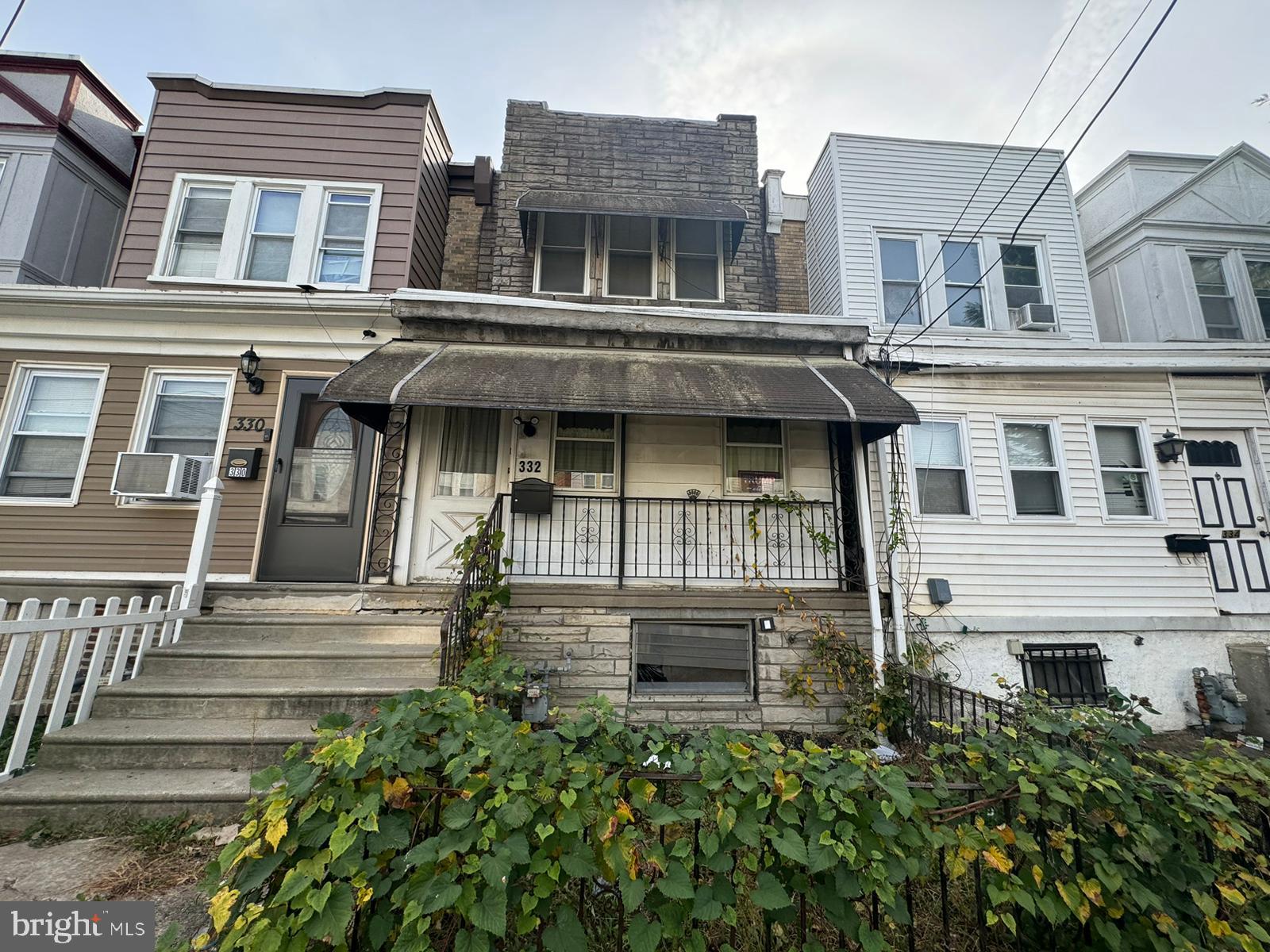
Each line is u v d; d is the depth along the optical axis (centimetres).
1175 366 682
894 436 618
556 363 559
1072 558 645
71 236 723
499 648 460
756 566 571
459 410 609
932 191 799
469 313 590
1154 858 182
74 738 332
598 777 173
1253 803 212
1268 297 809
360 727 218
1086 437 679
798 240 868
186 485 555
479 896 160
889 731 514
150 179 662
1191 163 855
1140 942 184
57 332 592
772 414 489
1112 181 878
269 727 358
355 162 693
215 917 143
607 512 591
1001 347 670
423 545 575
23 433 580
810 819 173
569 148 792
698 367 581
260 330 604
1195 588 650
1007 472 662
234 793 304
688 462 611
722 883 171
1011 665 613
